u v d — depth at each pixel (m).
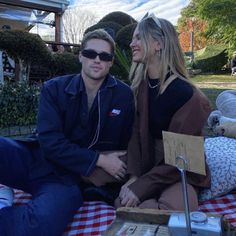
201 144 1.58
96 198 2.46
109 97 2.42
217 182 2.52
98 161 2.34
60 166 2.36
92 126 2.43
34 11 14.27
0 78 7.43
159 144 2.37
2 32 6.72
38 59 7.00
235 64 20.19
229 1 17.09
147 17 2.33
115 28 7.03
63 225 2.04
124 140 2.53
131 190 2.23
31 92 6.52
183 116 2.21
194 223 1.51
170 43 2.27
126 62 5.64
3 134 6.01
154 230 1.64
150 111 2.34
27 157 2.37
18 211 1.96
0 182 2.39
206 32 20.66
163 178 2.24
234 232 1.61
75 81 2.41
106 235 1.65
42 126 2.32
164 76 2.28
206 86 13.07
